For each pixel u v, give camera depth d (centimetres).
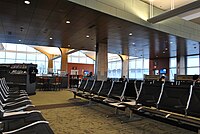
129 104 391
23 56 2319
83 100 722
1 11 585
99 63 1074
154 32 770
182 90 320
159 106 343
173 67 1683
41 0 489
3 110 283
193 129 261
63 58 1778
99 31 804
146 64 1948
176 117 283
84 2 521
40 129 203
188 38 870
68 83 1399
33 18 651
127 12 635
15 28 803
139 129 349
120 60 2267
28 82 884
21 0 494
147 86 398
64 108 552
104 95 523
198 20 886
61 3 506
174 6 773
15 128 207
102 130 339
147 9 710
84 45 1215
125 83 477
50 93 988
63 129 343
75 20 654
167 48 1197
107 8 577
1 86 433
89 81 675
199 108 279
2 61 2200
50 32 858
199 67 1466
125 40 985
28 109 311
